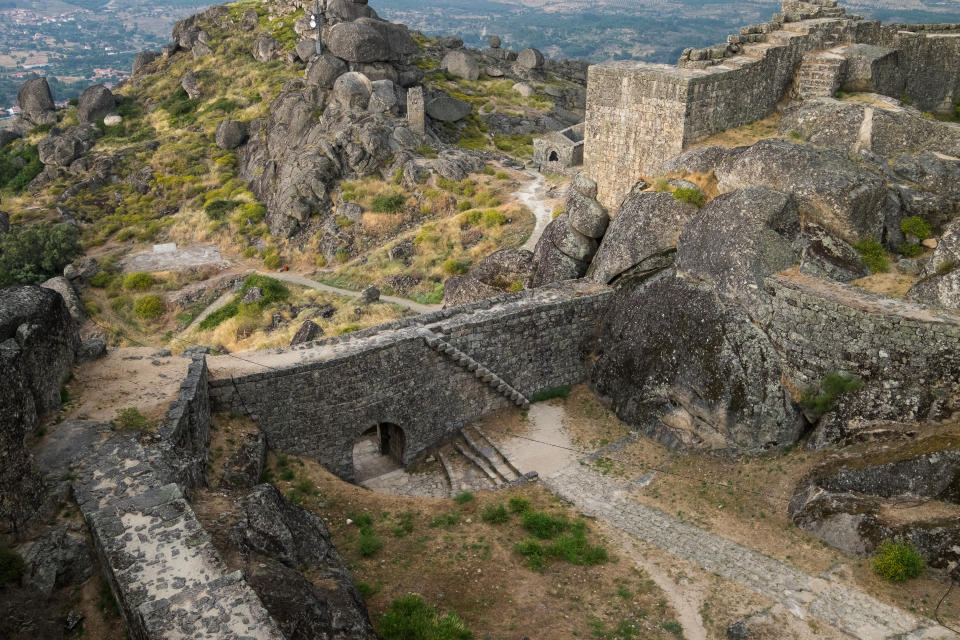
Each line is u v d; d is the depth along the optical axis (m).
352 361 21.58
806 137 25.36
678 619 14.98
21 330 16.02
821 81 27.58
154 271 46.91
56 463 14.95
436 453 23.94
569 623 14.85
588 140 29.25
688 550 17.25
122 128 69.50
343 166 51.03
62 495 14.13
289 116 57.66
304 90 58.91
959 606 14.32
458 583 16.12
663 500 19.44
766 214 21.09
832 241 20.98
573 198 28.72
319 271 45.06
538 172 52.50
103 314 41.91
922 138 23.42
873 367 18.48
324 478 20.44
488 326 23.77
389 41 61.50
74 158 64.06
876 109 24.23
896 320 17.89
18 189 62.97
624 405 23.42
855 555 16.09
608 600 15.62
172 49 81.31
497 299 25.28
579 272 28.25
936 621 14.10
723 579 16.09
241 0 84.94
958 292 18.16
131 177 60.69
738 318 20.75
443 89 69.25
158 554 12.56
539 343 24.95
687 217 23.97
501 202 45.78
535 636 14.42
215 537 13.65
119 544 12.77
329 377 21.34
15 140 70.88
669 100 25.84
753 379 20.22
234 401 20.34
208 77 72.06
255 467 18.97
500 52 87.81
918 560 15.11
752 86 27.53
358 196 48.97
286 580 13.18
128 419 16.42
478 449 23.20
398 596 15.52
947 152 22.95
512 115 66.25
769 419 19.86
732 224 21.50
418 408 23.22
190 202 56.72
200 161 61.81
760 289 20.61
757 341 20.41
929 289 18.66
